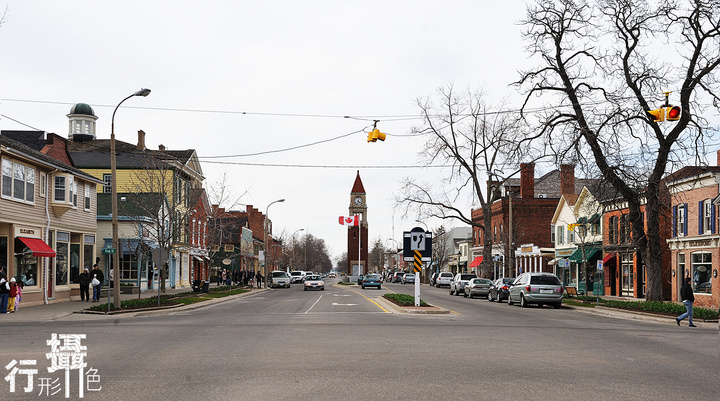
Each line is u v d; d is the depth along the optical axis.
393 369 11.06
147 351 13.39
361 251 125.50
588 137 30.89
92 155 54.00
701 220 34.81
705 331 20.70
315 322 21.41
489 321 22.83
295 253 139.62
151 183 41.84
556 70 32.16
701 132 29.62
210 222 58.88
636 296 42.00
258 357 12.50
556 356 13.14
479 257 78.88
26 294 29.30
